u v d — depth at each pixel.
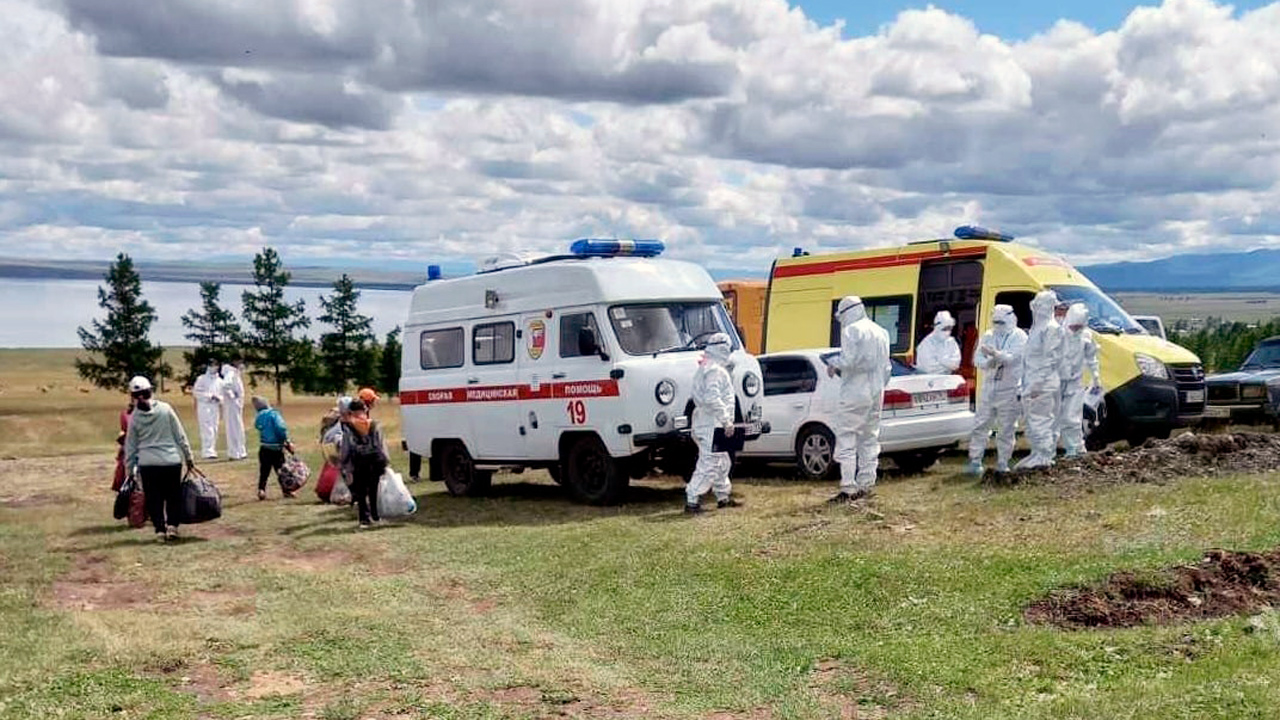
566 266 14.38
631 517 12.95
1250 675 5.86
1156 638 6.73
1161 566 8.05
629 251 14.91
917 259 17.58
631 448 13.59
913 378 14.56
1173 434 17.38
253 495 17.45
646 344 13.91
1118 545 8.88
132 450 13.41
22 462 24.55
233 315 67.19
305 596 10.12
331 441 16.30
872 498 12.02
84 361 67.94
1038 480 11.94
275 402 63.34
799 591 8.82
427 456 16.86
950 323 15.55
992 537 9.72
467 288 16.03
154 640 8.49
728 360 12.84
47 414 48.97
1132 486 11.20
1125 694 5.79
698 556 10.25
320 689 7.29
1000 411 13.51
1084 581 7.99
